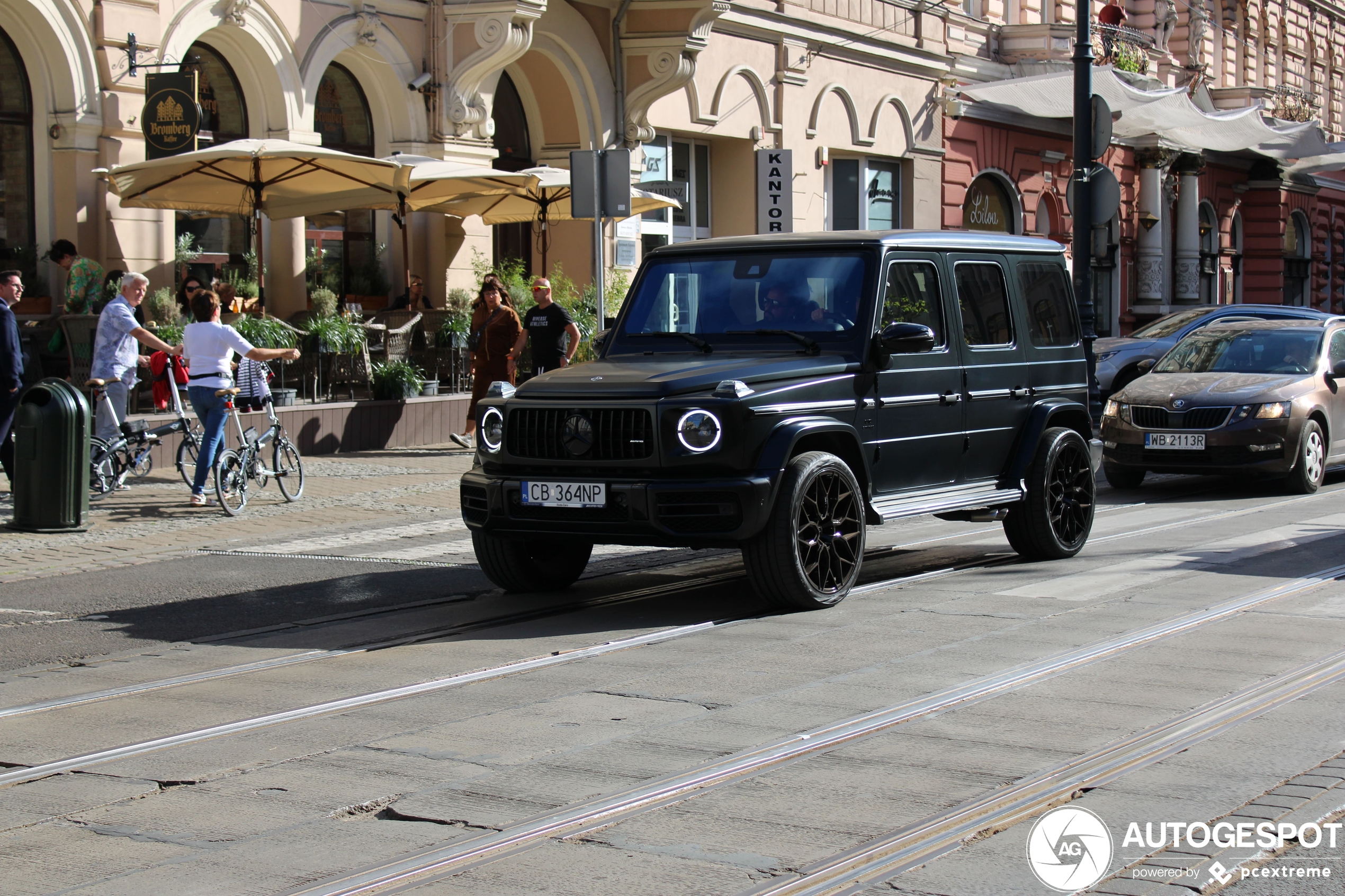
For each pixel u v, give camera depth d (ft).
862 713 19.54
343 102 64.85
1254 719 19.20
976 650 23.38
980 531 39.24
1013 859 14.15
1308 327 51.31
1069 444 33.42
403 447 57.82
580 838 14.84
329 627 26.40
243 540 36.88
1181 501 46.09
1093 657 22.84
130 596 29.48
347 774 17.15
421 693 21.15
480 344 55.83
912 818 15.37
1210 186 143.95
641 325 30.50
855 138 93.15
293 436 53.21
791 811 15.60
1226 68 147.33
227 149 50.06
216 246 60.49
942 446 30.37
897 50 96.12
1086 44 60.90
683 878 13.71
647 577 31.81
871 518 28.30
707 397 25.72
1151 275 131.34
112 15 53.93
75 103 53.36
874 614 26.63
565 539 26.99
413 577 31.81
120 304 42.55
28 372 51.16
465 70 65.67
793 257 30.04
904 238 30.17
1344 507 43.39
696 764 17.33
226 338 40.98
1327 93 174.60
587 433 26.16
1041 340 33.81
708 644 24.27
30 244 53.88
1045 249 34.60
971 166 106.32
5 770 17.65
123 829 15.38
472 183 62.08
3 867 14.29
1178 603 27.43
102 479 42.47
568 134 75.15
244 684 21.89
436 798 16.20
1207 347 51.88
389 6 64.08
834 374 27.86
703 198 85.15
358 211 66.28
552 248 77.25
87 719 19.94
